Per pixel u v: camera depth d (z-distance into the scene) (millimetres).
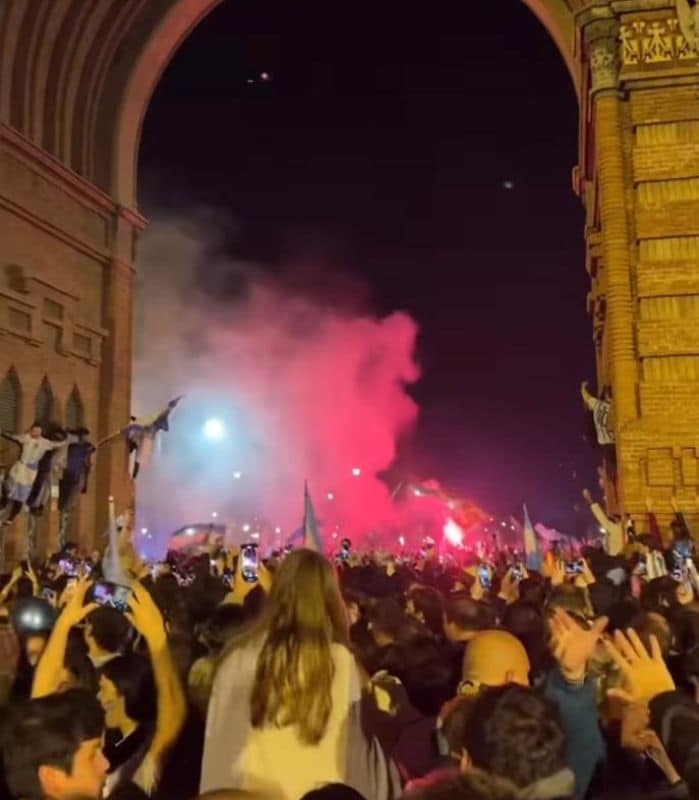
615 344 21203
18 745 3375
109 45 35656
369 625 7031
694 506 20078
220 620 6445
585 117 25938
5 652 8141
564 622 4453
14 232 30047
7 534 28562
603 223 21938
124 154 37000
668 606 7332
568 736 4254
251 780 3924
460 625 6406
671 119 21609
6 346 29469
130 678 5254
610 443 24656
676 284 21109
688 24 21531
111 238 36062
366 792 4043
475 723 3357
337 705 4000
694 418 20578
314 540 9250
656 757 4453
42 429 27219
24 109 31125
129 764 4730
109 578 8719
